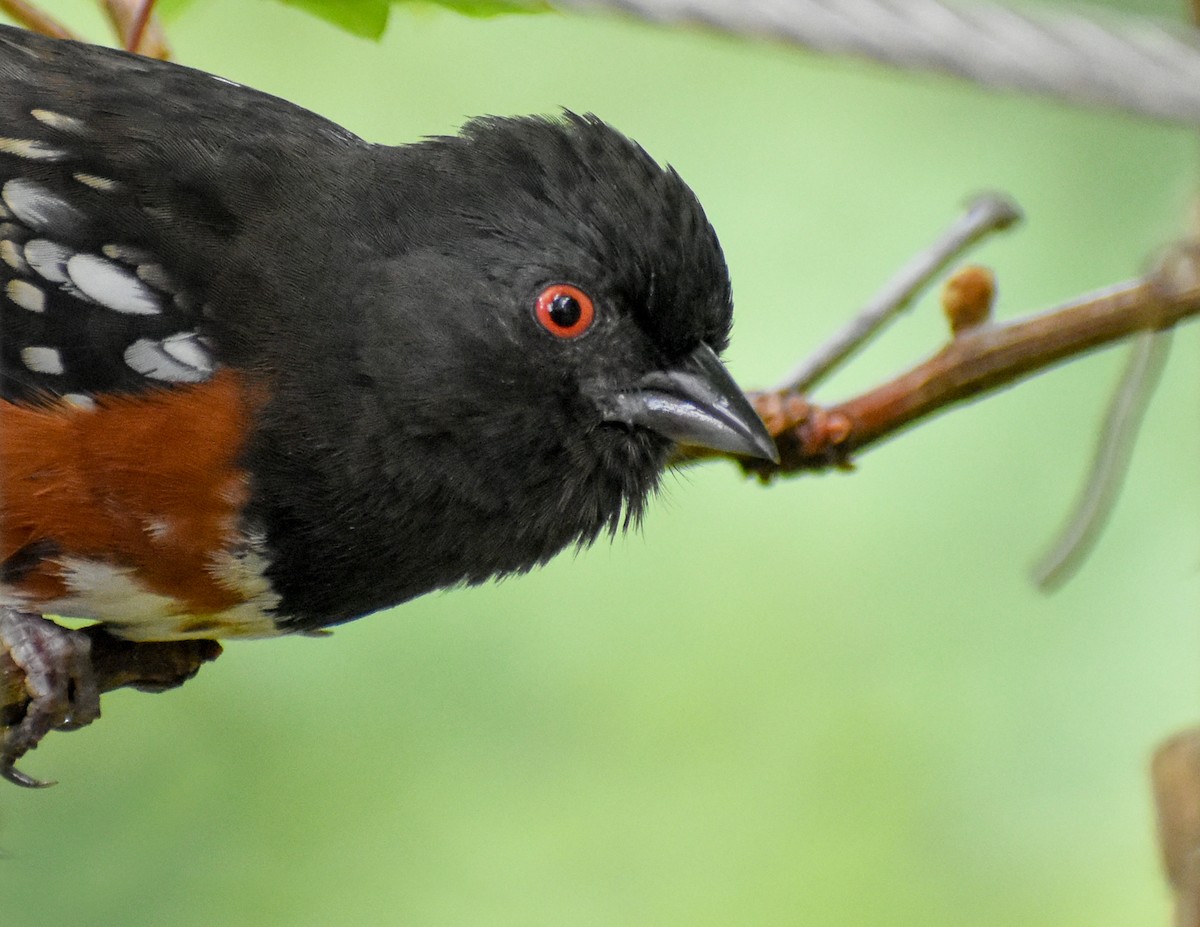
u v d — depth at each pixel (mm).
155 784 10133
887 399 6531
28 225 6273
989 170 11250
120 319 6152
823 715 10805
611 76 11812
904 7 1913
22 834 9812
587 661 10875
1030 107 10445
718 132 11664
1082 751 10492
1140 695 10453
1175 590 10484
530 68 11875
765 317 11203
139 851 9938
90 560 6180
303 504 6281
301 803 10234
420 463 6406
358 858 10211
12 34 6926
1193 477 10547
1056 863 10375
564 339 6344
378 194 6457
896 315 6906
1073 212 11023
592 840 10438
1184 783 5293
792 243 11367
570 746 10711
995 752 10648
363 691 10578
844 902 10445
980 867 10477
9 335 6078
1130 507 10656
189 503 6129
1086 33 1927
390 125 11797
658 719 10688
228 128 6668
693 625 10914
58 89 6641
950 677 10742
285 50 11797
